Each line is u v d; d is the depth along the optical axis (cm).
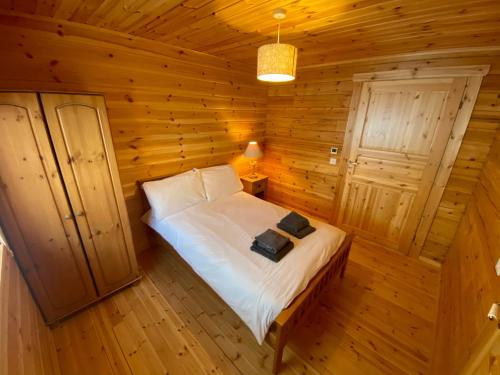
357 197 308
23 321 130
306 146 349
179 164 281
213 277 168
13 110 132
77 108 154
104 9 151
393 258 271
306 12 151
